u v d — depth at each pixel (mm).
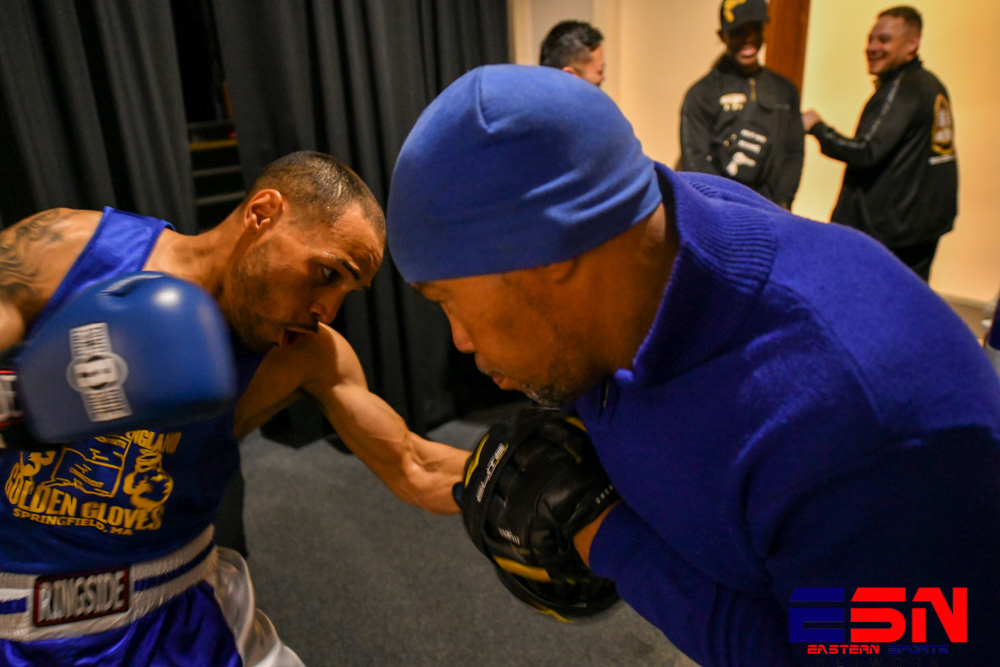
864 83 3326
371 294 2439
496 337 549
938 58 3154
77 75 1698
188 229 1993
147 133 1870
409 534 2100
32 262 808
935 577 470
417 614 1782
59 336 601
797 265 504
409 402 2646
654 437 554
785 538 513
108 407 592
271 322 909
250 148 2127
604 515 699
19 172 1670
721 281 489
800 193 3666
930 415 450
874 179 2596
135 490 882
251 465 2506
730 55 2381
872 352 460
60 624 892
